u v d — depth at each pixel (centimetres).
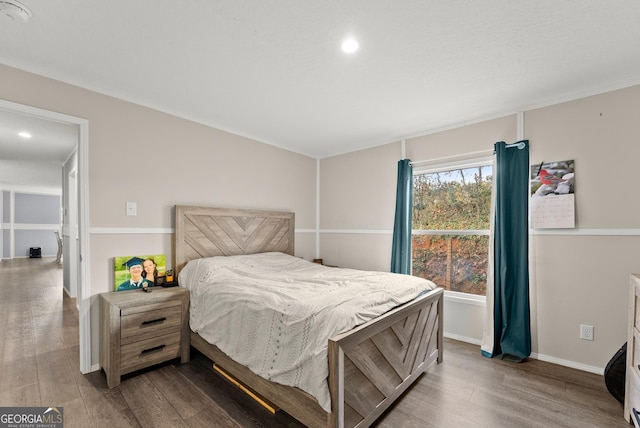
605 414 186
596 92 239
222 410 187
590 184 241
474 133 306
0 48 192
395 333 194
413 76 228
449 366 250
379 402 177
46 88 220
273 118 313
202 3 153
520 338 261
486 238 303
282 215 392
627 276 226
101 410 186
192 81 237
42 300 433
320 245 453
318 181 459
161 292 245
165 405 192
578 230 245
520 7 154
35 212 986
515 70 217
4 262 846
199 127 314
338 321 158
